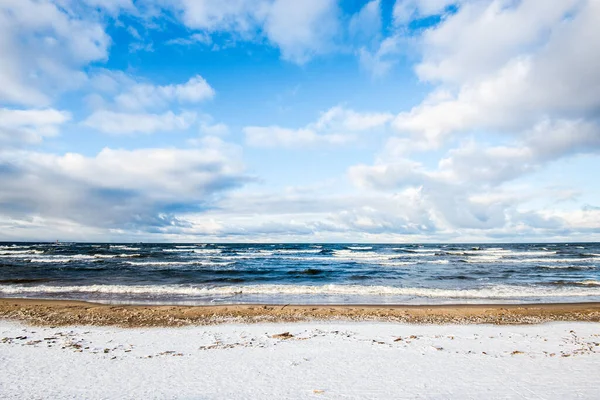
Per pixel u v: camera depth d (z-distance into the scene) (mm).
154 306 15219
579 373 7672
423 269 35406
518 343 10250
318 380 7297
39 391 6727
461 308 15023
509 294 19500
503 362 8453
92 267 35312
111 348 9672
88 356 8922
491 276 29016
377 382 7176
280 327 12180
